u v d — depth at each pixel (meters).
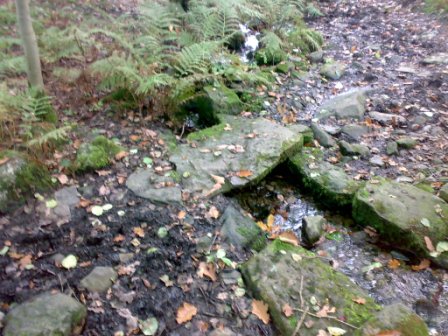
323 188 4.21
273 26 7.75
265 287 3.07
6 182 3.66
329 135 5.05
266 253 3.36
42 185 3.86
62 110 5.04
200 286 3.13
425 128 5.23
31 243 3.37
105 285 3.06
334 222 4.04
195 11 6.80
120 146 4.53
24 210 3.64
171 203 3.84
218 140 4.68
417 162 4.68
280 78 6.33
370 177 4.43
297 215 4.12
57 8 7.34
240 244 3.54
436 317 3.11
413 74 6.50
